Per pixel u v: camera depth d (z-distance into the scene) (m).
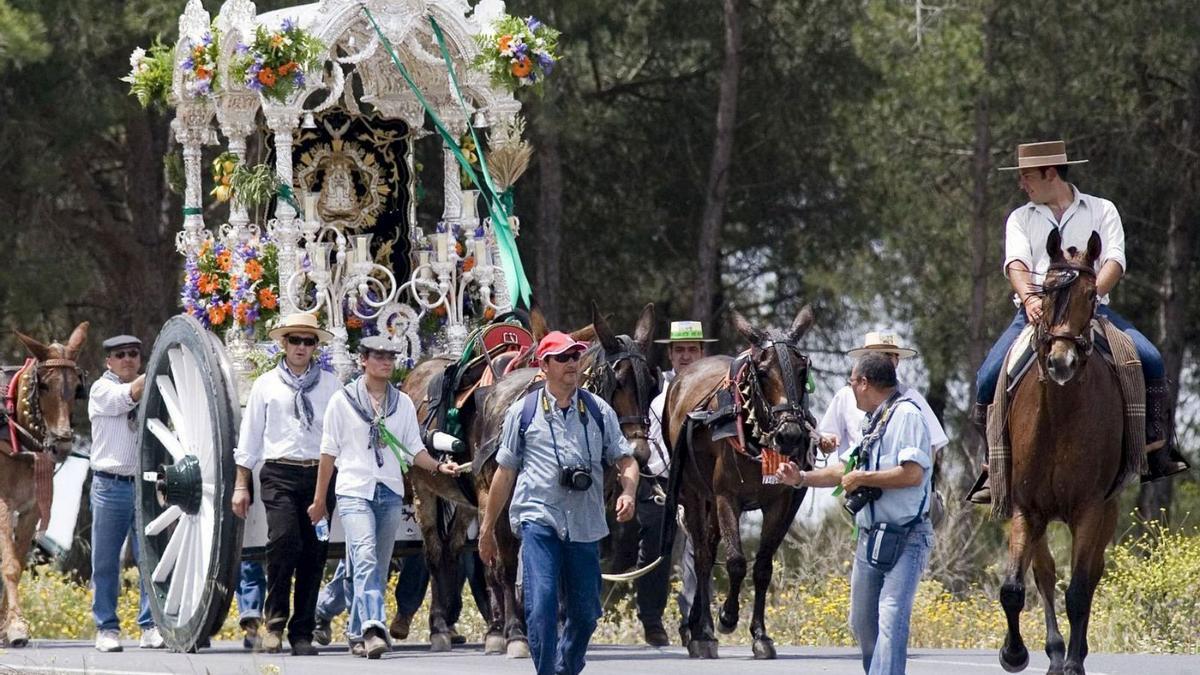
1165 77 64.94
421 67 33.59
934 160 68.00
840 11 65.00
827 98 64.56
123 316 61.19
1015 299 24.02
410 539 31.64
